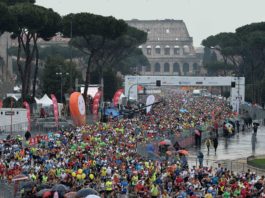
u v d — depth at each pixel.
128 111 115.81
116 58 181.00
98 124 93.75
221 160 85.62
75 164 58.22
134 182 53.53
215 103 176.50
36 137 76.12
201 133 104.00
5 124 101.44
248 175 59.03
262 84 184.75
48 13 134.00
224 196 50.66
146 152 76.44
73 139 77.00
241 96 144.25
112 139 78.44
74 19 142.75
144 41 195.75
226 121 120.31
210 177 56.75
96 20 142.88
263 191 51.81
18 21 125.88
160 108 141.38
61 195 45.31
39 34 135.75
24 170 55.84
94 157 62.88
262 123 142.12
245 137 115.69
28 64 129.75
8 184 51.44
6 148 68.44
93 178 53.56
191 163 81.62
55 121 97.50
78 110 90.12
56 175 53.94
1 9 120.69
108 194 50.78
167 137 90.44
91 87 151.12
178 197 49.56
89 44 147.88
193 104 169.50
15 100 126.81
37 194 46.38
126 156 65.88
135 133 88.00
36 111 124.50
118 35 146.12
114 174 54.81
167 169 58.91
